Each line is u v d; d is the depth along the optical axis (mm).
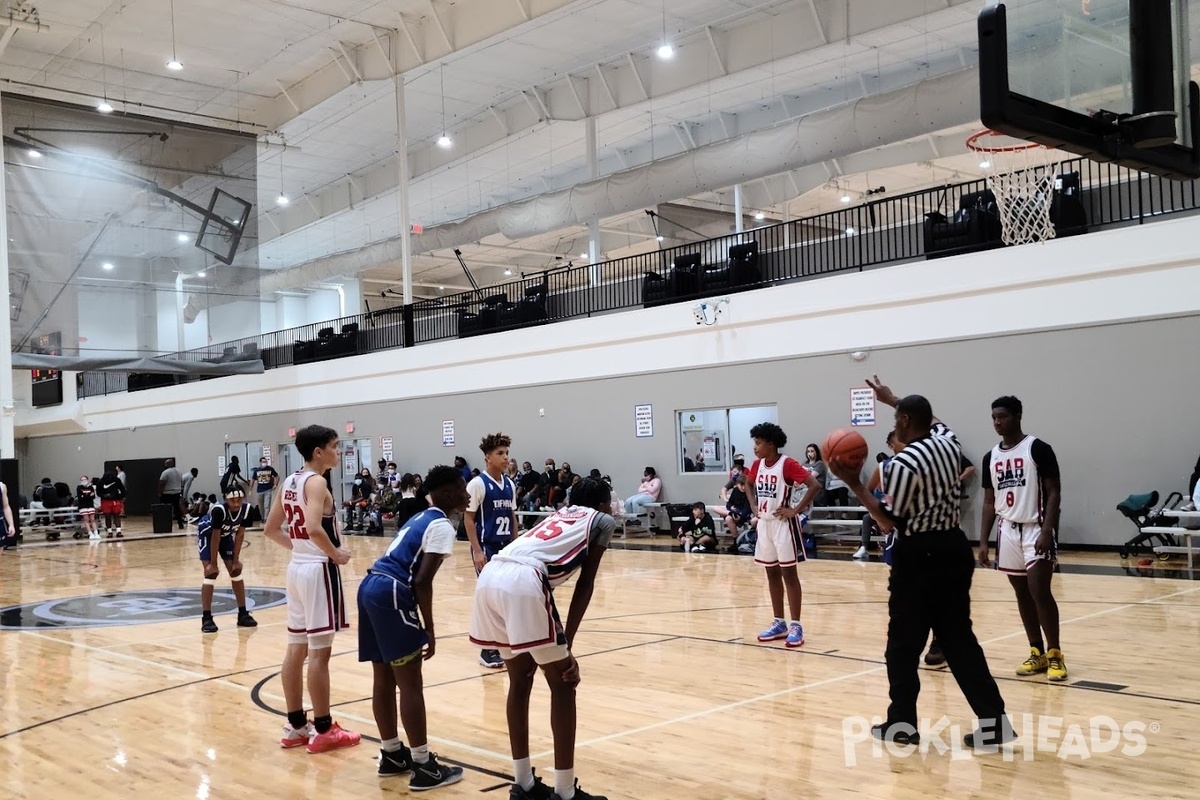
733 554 14805
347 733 5277
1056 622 6055
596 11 18172
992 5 3721
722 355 16500
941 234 14219
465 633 8797
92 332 19453
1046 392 13016
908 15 16500
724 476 16547
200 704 6367
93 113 19625
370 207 29391
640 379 17734
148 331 19953
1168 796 4027
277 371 25781
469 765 4820
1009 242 12438
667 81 19984
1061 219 13203
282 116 23375
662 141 25297
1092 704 5488
